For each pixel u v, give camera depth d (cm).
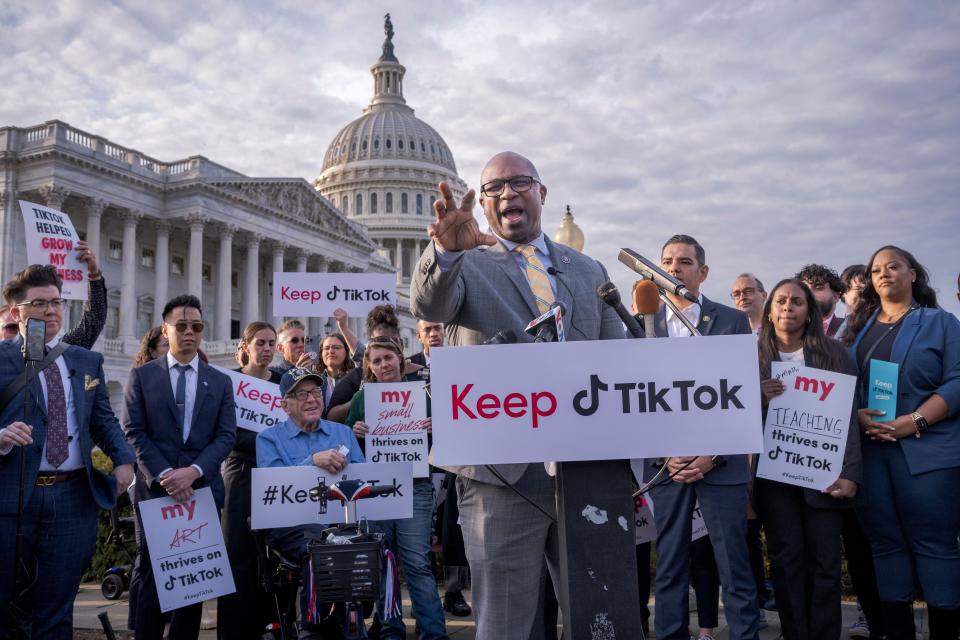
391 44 13725
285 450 645
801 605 567
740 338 310
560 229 778
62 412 574
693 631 725
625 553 304
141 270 6500
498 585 375
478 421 308
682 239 668
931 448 560
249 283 6706
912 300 627
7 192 5369
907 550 575
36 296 581
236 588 675
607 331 435
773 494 580
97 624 819
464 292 409
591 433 307
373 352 747
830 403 563
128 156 6016
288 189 7156
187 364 669
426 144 12762
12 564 538
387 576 557
